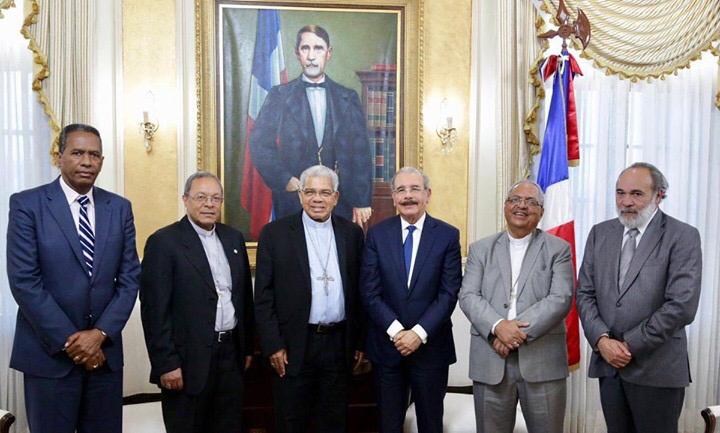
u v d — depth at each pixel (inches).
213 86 140.4
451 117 145.1
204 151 141.1
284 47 142.3
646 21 144.3
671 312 89.9
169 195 140.6
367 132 145.4
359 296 109.0
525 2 142.8
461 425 112.0
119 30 136.8
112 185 137.6
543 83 142.2
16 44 131.1
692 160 150.0
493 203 148.8
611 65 143.8
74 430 90.4
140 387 135.8
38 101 131.2
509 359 98.0
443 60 146.5
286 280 104.3
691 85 149.2
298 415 103.3
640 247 95.9
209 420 103.0
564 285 97.4
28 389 90.5
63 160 89.0
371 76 144.9
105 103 137.2
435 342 102.9
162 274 97.9
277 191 143.6
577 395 147.1
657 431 93.7
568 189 132.3
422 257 103.7
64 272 88.7
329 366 104.5
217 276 102.5
